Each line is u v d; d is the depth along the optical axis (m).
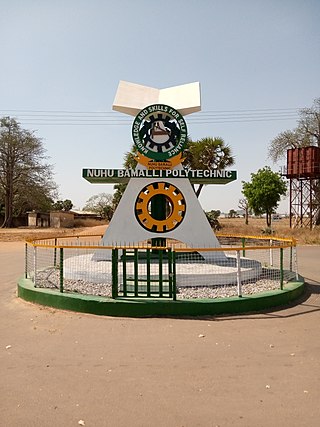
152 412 4.00
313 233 32.19
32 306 8.38
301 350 5.73
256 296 8.05
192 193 11.38
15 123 47.62
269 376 4.84
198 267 10.04
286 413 3.96
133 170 11.30
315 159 36.09
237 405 4.12
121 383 4.68
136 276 7.95
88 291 8.48
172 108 11.52
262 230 34.31
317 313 7.75
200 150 32.03
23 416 3.94
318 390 4.46
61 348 5.91
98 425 3.77
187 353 5.63
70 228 46.41
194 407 4.09
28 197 48.75
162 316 7.48
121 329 6.76
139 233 11.22
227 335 6.41
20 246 26.12
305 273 13.11
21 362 5.38
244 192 42.44
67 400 4.27
